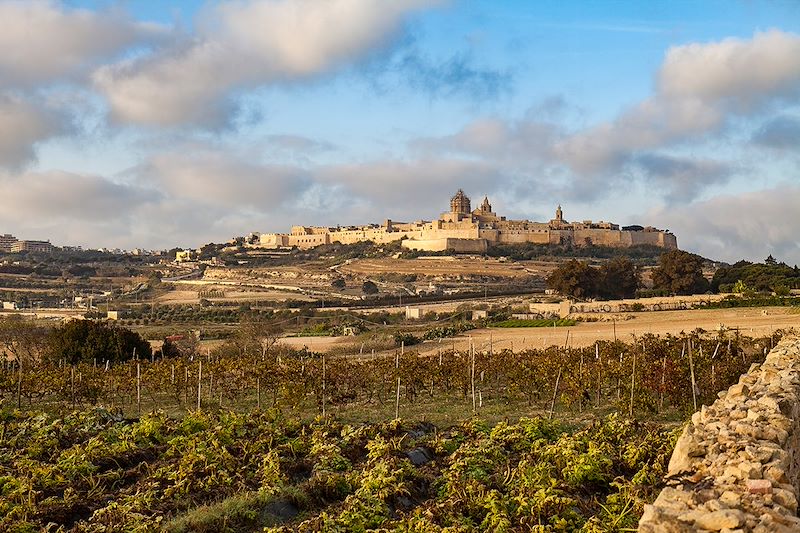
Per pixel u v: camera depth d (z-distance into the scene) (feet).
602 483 55.88
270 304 458.09
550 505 46.85
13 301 517.96
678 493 28.22
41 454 75.31
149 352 196.24
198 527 49.98
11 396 131.95
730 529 24.07
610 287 388.16
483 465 62.23
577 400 107.34
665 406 106.93
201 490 59.77
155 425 81.35
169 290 604.08
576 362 120.37
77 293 586.45
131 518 50.98
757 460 31.14
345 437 76.43
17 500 56.90
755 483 28.17
